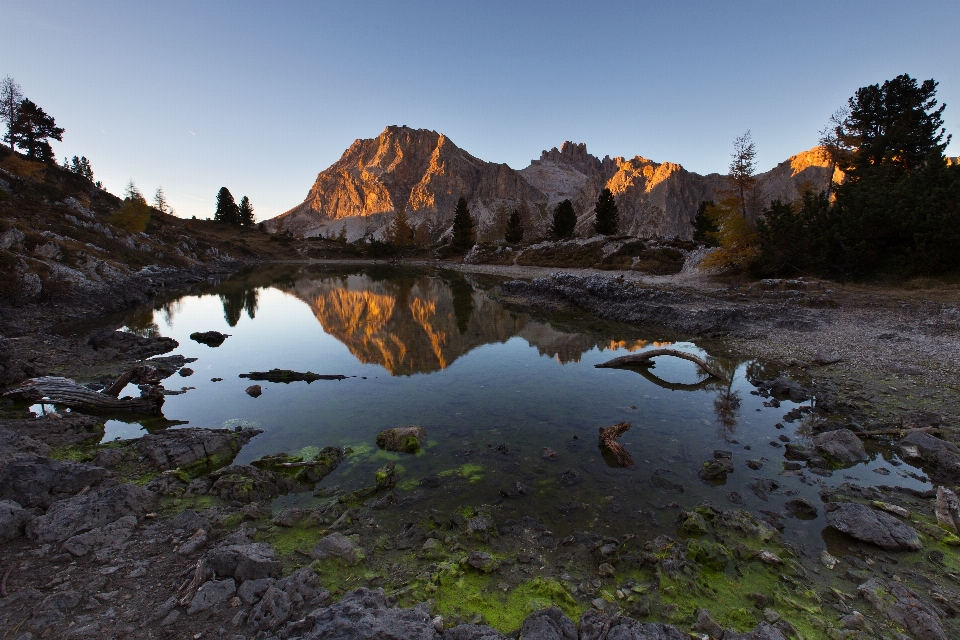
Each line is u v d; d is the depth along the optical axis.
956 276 26.22
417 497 8.45
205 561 5.98
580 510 7.94
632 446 10.64
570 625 5.03
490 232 146.12
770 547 6.76
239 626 5.05
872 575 6.11
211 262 80.50
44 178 67.25
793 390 13.97
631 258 61.62
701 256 52.53
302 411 13.41
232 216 141.88
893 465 9.46
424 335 25.14
